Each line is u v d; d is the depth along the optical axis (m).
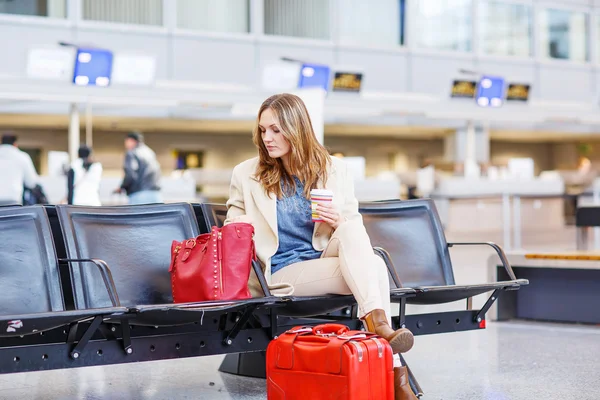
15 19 13.85
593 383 3.53
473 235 14.21
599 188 16.55
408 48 17.31
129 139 9.59
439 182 14.71
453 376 3.69
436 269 3.96
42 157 15.23
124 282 3.17
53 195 10.95
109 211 3.28
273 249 3.26
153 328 3.12
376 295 2.95
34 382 3.64
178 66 15.20
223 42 15.59
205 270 2.93
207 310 2.77
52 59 10.50
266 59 15.94
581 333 4.85
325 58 16.56
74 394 3.39
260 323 3.33
